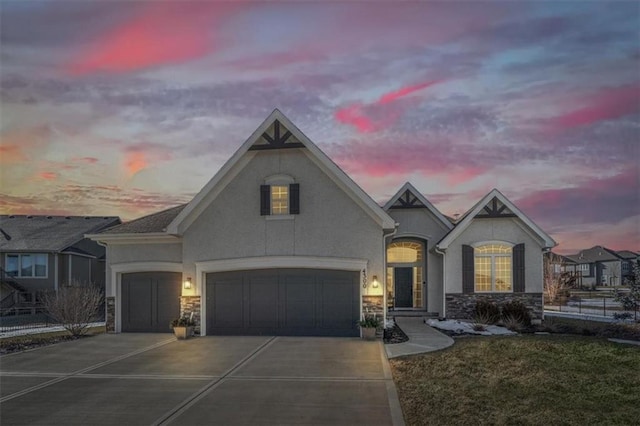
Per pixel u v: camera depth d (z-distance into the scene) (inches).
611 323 885.8
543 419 368.5
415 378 488.7
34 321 1188.5
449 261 951.0
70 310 810.2
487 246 951.6
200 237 767.7
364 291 728.3
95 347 669.3
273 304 748.6
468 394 430.9
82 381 490.0
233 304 757.9
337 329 733.3
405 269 1048.2
